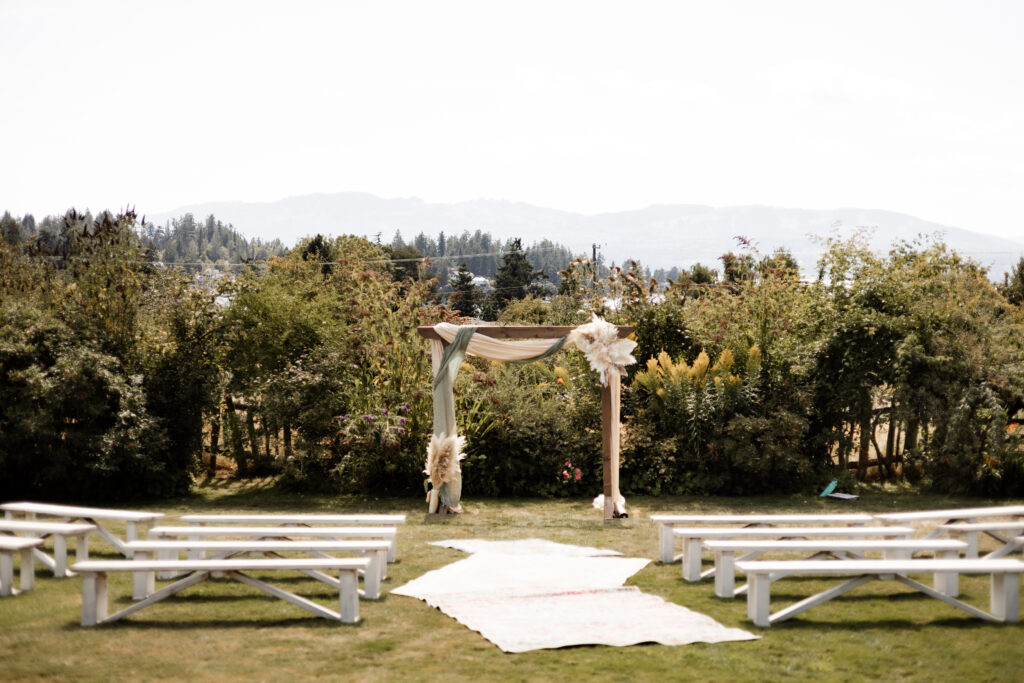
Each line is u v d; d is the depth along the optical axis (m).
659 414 13.23
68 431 11.69
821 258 14.12
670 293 14.65
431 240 169.12
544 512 11.38
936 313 12.63
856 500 11.88
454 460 11.16
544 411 13.03
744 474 12.61
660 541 8.06
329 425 12.71
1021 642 5.34
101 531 7.67
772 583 7.14
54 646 5.32
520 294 48.34
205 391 12.94
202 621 5.92
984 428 11.84
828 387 13.21
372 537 9.10
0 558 6.65
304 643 5.39
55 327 12.08
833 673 4.78
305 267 15.93
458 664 4.96
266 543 6.72
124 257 13.15
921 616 5.98
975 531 7.18
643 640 5.39
